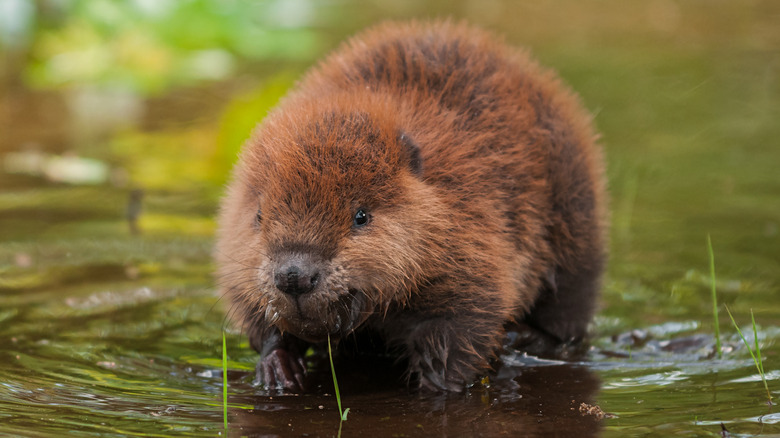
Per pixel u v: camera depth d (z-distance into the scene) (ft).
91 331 30.83
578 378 27.58
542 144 30.37
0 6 56.34
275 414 24.22
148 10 67.87
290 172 24.95
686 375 27.40
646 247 39.37
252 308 27.58
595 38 73.26
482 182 28.02
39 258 37.52
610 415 23.89
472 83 30.14
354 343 30.14
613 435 22.30
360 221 25.09
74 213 43.09
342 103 26.89
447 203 26.86
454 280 26.89
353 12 80.79
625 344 31.01
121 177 48.11
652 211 43.34
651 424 22.99
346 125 25.79
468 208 27.30
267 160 25.95
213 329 31.50
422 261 26.13
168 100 61.21
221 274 27.89
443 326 27.14
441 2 85.81
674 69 64.18
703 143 51.70
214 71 65.82
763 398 24.84
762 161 49.06
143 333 30.94
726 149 50.83
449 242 26.66
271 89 47.83
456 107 29.48
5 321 31.35
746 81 61.46
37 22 65.82
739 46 70.03
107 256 38.01
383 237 25.16
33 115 58.49
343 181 24.85
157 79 64.64
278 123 26.81
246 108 47.80
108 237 40.14
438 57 30.71
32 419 22.94
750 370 27.50
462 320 27.07
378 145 25.70
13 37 58.34
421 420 23.82
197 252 38.75
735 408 24.06
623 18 80.84
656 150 50.78
